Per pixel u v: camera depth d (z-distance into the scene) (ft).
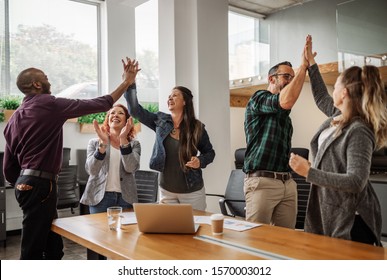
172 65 12.75
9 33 16.52
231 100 18.35
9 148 7.48
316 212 6.25
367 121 5.53
